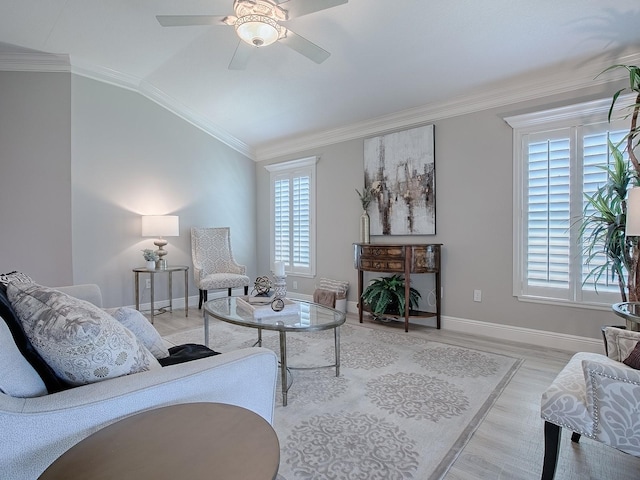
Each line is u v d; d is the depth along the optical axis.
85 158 3.95
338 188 4.77
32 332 1.07
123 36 3.33
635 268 2.40
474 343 3.32
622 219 2.48
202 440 0.83
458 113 3.71
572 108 3.02
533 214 3.27
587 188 2.99
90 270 4.01
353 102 4.05
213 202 5.29
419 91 3.65
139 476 0.70
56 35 3.27
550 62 2.98
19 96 3.62
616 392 1.20
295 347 3.22
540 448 1.74
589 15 2.48
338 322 2.35
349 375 2.60
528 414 2.05
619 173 2.55
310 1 2.09
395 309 3.99
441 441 1.79
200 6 2.89
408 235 4.10
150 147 4.54
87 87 3.95
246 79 3.98
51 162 3.75
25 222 3.65
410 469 1.58
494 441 1.79
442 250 3.85
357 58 3.30
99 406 0.90
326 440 1.80
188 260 4.97
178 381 1.04
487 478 1.53
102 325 1.07
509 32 2.73
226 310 2.69
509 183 3.40
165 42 3.44
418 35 2.91
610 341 1.70
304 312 2.63
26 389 0.95
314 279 5.07
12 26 3.09
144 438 0.83
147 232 4.24
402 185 4.13
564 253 3.11
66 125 3.79
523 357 2.95
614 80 2.88
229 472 0.72
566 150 3.09
